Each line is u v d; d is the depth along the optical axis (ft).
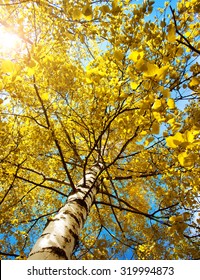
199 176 7.88
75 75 8.64
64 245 6.24
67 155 13.16
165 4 7.78
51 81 8.71
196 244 8.63
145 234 15.64
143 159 11.61
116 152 15.94
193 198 7.77
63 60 9.33
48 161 12.53
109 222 16.83
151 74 4.85
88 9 5.36
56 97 9.26
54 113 9.50
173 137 4.71
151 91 5.44
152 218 9.93
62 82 8.71
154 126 5.56
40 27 8.71
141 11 6.57
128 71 5.93
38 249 5.90
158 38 6.82
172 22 7.58
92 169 12.90
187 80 6.88
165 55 6.73
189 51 7.40
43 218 14.66
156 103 5.40
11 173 9.83
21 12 9.59
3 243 11.94
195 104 9.21
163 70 4.82
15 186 11.63
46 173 12.63
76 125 9.96
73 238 6.89
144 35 7.52
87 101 9.56
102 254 7.20
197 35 7.63
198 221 7.41
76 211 8.12
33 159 10.98
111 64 7.36
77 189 9.88
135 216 16.44
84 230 13.19
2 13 9.29
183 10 7.16
